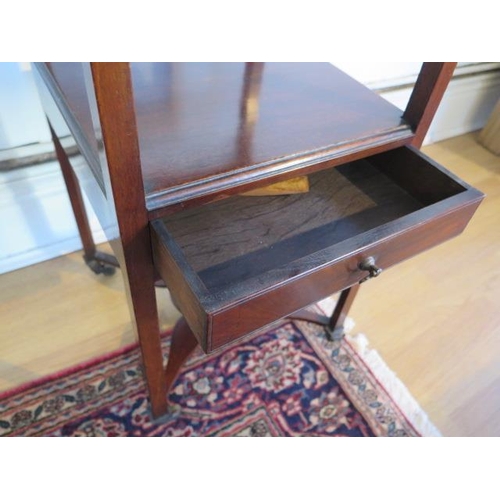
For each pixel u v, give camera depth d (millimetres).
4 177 933
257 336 1001
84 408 843
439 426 891
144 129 554
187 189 471
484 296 1184
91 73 330
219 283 501
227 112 608
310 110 632
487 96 1784
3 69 795
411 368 993
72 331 976
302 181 645
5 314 993
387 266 556
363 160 712
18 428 801
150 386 740
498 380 989
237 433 831
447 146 1782
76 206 949
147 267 522
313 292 481
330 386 926
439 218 531
